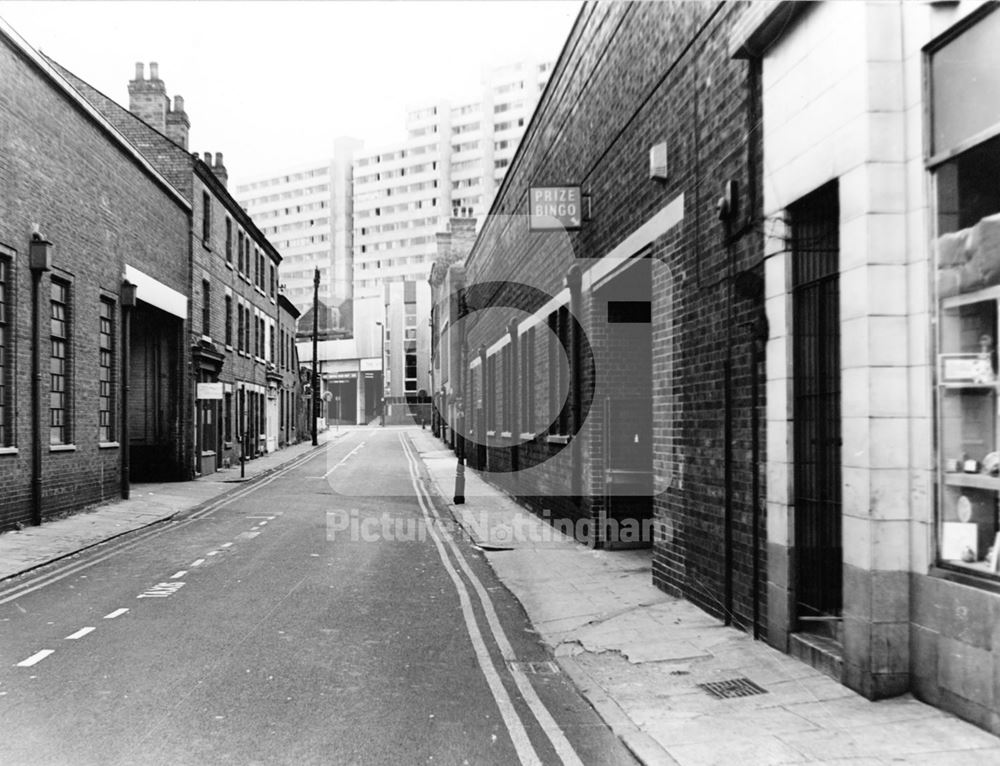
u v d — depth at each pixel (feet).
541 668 20.51
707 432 24.54
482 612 26.43
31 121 45.91
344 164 424.05
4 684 18.39
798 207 19.54
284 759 14.21
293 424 162.61
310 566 34.68
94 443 55.62
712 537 24.26
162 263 72.74
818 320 19.25
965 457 14.85
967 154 14.79
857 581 16.51
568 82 42.78
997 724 13.84
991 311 14.30
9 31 42.14
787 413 19.62
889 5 16.15
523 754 14.70
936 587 15.29
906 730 14.56
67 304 51.67
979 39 14.44
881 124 16.14
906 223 16.07
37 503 45.91
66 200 50.78
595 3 37.06
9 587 30.17
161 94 90.27
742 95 21.95
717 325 23.71
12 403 43.78
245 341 110.73
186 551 38.91
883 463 16.08
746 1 21.48
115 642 22.16
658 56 28.63
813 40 18.13
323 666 20.04
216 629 23.71
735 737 15.02
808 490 19.49
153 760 14.07
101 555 37.78
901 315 16.10
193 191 81.66
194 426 82.33
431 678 19.33
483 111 386.73
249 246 114.21
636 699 17.57
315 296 154.61
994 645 13.87
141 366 79.46
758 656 19.75
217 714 16.48
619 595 28.02
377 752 14.62
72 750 14.49
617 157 33.78
